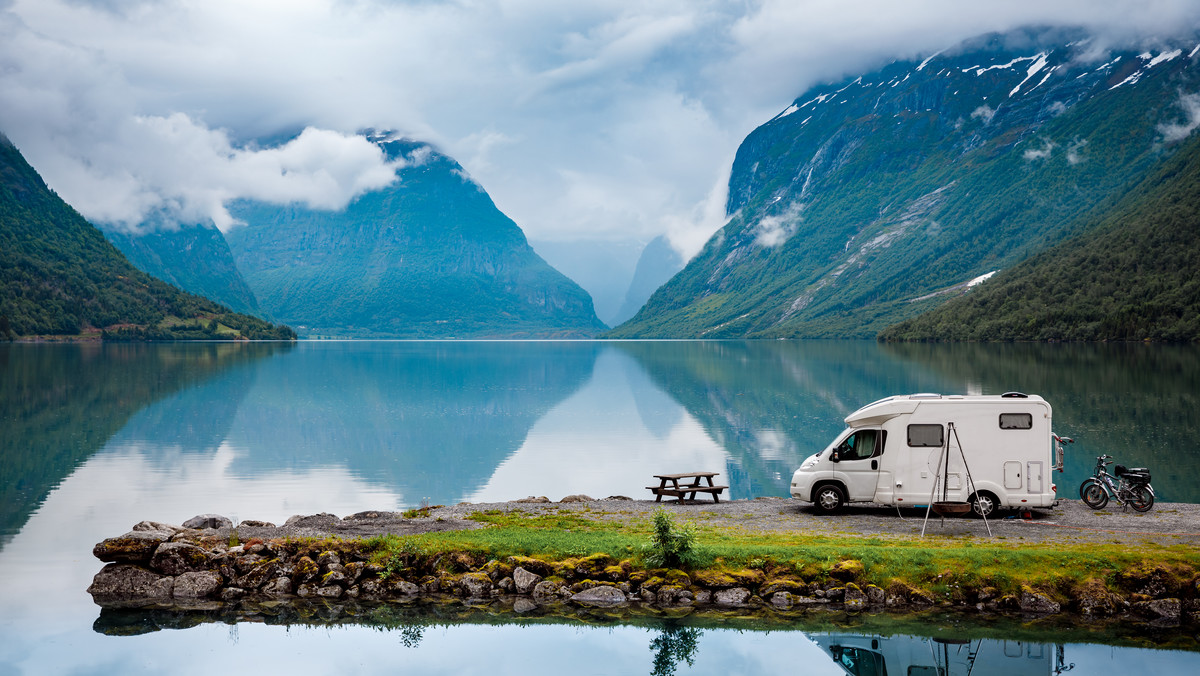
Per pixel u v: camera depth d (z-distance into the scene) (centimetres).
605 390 11494
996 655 2036
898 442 3008
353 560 2598
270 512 3884
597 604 2397
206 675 1983
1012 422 2906
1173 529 2717
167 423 7381
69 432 6638
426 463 5428
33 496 4144
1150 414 6900
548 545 2622
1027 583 2281
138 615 2402
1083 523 2828
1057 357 17000
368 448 6091
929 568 2355
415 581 2539
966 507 2733
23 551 3070
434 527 2898
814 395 10175
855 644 2105
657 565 2483
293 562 2603
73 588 2630
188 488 4441
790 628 2219
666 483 4744
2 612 2420
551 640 2188
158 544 2634
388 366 18425
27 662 2070
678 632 2216
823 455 3125
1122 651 2044
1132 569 2280
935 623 2208
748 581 2391
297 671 2008
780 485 4644
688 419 7906
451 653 2100
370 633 2255
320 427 7338
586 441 6481
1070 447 5262
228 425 7331
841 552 2456
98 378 12950
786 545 2573
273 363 19175
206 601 2495
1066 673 1930
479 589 2481
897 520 2938
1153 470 4509
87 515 3709
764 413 8350
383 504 4134
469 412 8681
